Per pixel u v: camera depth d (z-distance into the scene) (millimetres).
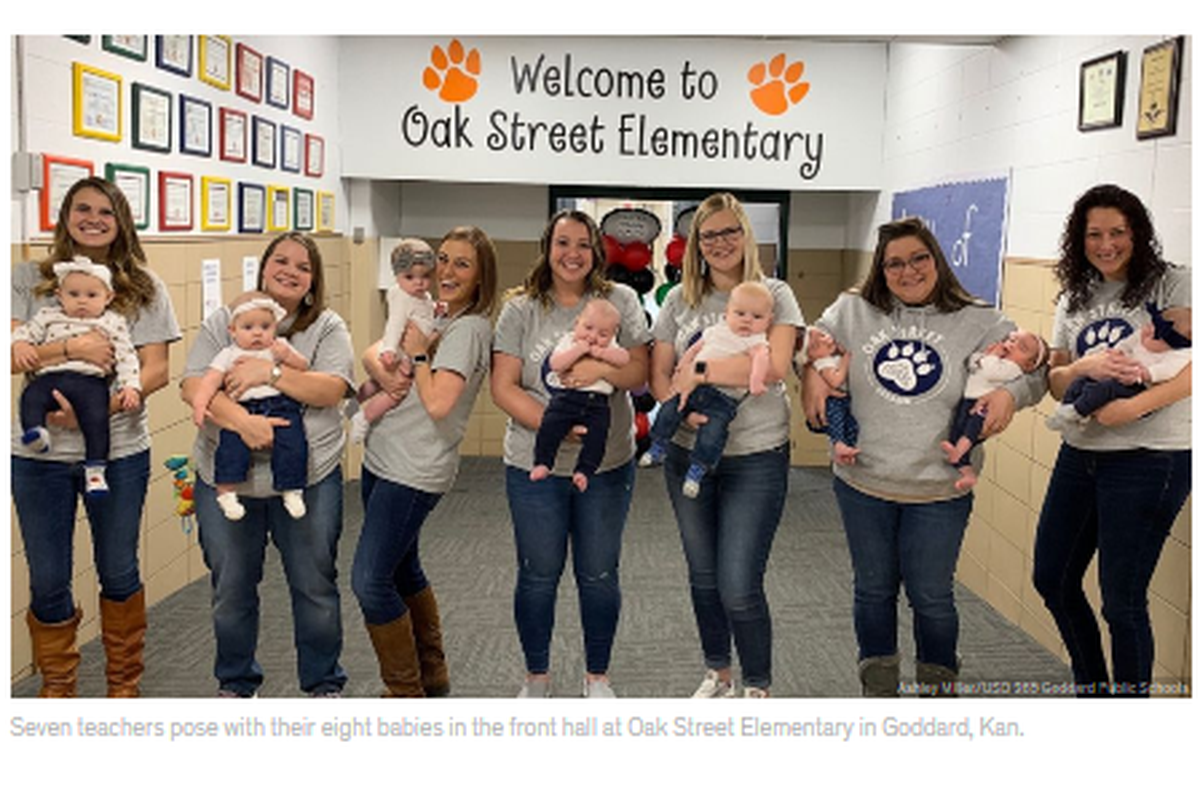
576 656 3555
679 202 7281
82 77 3359
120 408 2725
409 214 7172
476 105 6094
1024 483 3965
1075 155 3678
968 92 4766
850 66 6066
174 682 3234
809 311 7180
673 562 4734
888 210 6027
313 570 2730
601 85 6078
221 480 2592
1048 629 3762
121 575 2887
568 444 2713
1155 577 3027
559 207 7215
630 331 2764
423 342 2721
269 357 2619
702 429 2670
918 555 2676
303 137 5520
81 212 2736
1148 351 2625
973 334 2662
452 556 4809
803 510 5867
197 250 4238
